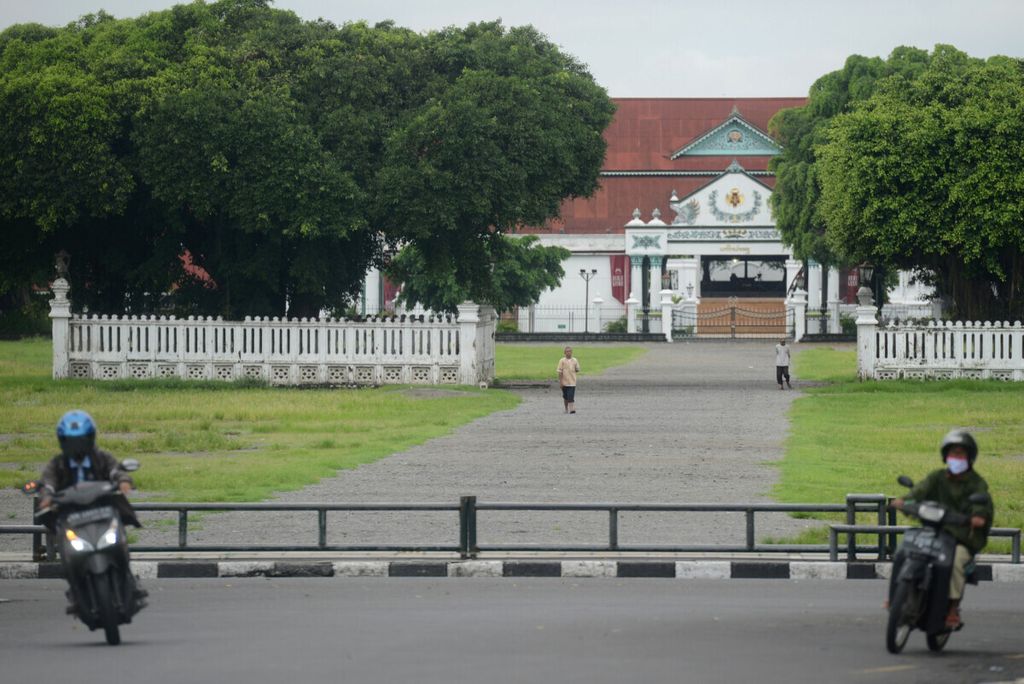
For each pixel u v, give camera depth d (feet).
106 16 332.80
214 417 222.28
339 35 308.60
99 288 320.09
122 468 78.33
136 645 76.69
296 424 211.61
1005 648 75.72
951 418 224.74
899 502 76.69
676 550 106.63
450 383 291.79
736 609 88.99
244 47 299.38
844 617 85.71
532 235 577.02
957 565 73.36
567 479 150.61
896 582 72.90
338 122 289.74
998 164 298.35
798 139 543.39
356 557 106.42
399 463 165.37
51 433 199.93
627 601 92.48
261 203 280.92
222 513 130.31
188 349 295.89
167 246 306.96
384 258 325.62
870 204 308.40
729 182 608.60
